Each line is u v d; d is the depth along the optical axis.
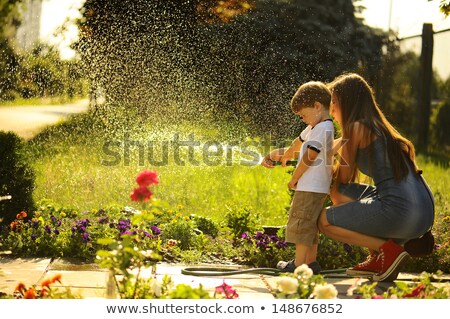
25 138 13.35
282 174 11.98
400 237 5.37
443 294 4.12
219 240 7.38
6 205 7.30
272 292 5.05
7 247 6.28
